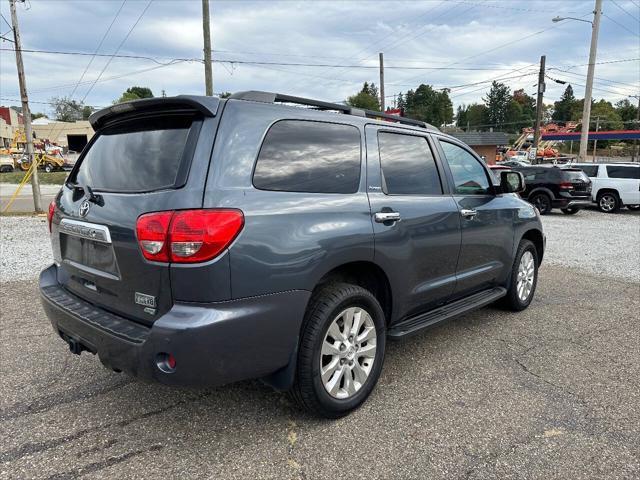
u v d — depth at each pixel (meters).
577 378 3.57
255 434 2.79
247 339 2.41
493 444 2.71
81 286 2.96
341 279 3.12
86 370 3.62
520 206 4.94
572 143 99.38
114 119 3.07
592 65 22.33
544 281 6.61
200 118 2.52
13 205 18.19
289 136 2.76
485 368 3.72
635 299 5.73
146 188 2.51
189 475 2.42
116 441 2.71
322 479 2.40
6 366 3.68
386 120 3.69
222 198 2.36
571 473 2.46
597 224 13.40
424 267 3.53
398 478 2.42
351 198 2.97
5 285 6.00
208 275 2.28
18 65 14.99
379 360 3.19
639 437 2.79
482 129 138.00
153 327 2.31
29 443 2.68
